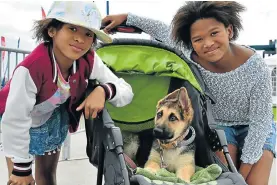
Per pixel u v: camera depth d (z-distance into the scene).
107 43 1.45
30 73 1.13
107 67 1.39
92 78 1.30
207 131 1.28
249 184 1.40
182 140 1.29
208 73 1.44
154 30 1.60
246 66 1.41
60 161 2.33
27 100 1.14
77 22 1.11
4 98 1.22
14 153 1.14
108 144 1.06
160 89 1.46
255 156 1.36
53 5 1.18
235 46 1.45
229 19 1.33
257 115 1.40
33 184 1.20
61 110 1.37
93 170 2.13
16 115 1.13
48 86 1.19
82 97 1.30
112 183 1.03
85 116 1.21
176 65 1.40
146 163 1.31
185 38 1.44
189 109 1.32
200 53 1.36
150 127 1.43
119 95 1.28
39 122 1.32
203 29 1.31
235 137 1.54
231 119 1.52
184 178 1.18
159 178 1.07
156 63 1.43
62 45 1.15
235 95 1.44
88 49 1.21
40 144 1.35
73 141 3.00
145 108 1.45
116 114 1.44
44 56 1.16
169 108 1.33
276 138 1.62
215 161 1.27
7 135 1.14
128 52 1.46
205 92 1.33
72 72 1.22
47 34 1.21
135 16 1.60
